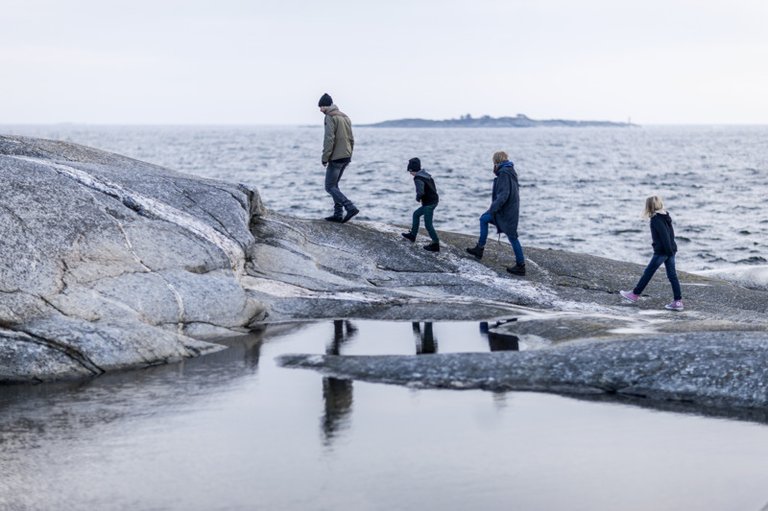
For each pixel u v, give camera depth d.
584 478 5.98
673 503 5.56
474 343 10.26
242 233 13.29
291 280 13.22
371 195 54.31
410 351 9.90
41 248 10.30
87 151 15.80
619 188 62.47
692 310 13.53
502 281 14.61
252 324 11.52
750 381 7.89
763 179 71.94
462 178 74.44
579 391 8.21
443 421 7.27
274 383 8.52
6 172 11.16
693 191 59.09
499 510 5.44
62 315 9.60
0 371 8.67
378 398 7.98
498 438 6.83
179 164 99.12
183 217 12.57
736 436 6.90
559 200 52.31
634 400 7.93
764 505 5.52
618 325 10.59
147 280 10.80
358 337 10.72
